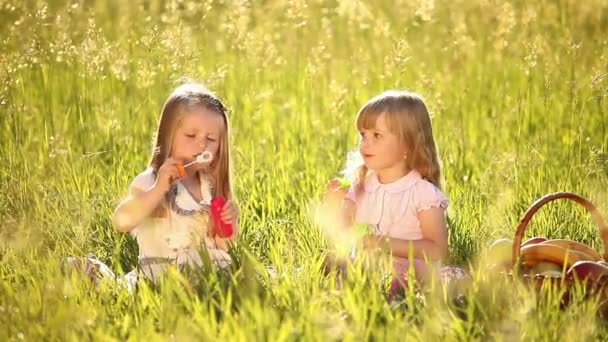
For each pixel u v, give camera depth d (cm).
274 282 546
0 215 695
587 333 473
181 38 833
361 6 980
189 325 461
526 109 934
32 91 959
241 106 966
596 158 779
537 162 790
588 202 582
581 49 963
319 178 800
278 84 1016
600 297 520
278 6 1012
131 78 940
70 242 645
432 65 1064
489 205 731
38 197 717
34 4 890
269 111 985
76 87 904
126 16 1012
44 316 490
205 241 600
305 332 457
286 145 885
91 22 834
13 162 789
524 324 471
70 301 505
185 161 595
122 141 863
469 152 888
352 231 616
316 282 529
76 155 835
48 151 828
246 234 674
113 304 521
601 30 977
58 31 859
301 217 700
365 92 1020
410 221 612
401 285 554
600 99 855
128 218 572
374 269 540
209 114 593
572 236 689
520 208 725
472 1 1048
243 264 553
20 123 870
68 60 864
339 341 454
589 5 975
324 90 990
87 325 475
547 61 880
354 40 1064
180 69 866
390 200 616
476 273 525
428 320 462
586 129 927
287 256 616
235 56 1055
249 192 768
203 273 548
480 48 1051
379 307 486
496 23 1010
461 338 464
